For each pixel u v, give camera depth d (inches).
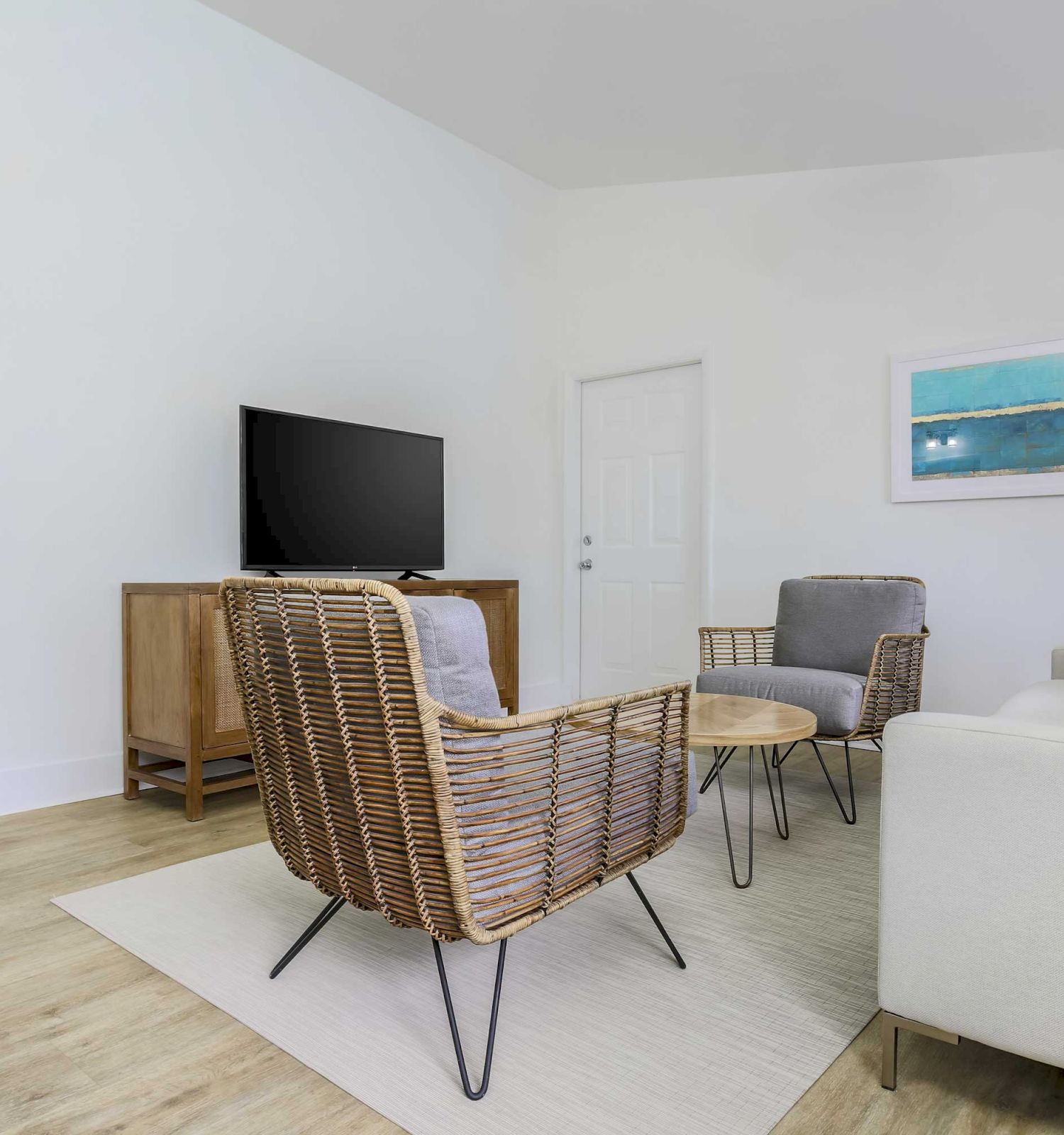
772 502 158.1
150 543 120.4
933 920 47.5
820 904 77.1
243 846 93.4
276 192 137.5
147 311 120.5
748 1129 45.6
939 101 123.0
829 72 121.7
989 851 45.6
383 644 47.3
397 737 48.3
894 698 110.7
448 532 169.2
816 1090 49.2
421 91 150.3
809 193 154.6
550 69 136.5
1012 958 45.0
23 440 108.0
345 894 57.6
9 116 106.8
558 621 192.1
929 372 139.5
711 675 116.6
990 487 133.0
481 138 168.2
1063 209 128.1
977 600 135.0
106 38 116.2
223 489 129.3
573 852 54.7
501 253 179.9
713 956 66.7
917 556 141.1
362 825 51.9
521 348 185.2
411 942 69.7
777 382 157.9
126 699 114.3
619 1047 53.7
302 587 50.3
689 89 134.1
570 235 191.0
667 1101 48.1
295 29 132.8
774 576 157.9
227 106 130.4
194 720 103.3
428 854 49.1
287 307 139.0
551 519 192.2
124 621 114.7
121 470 117.4
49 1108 47.8
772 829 99.4
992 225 134.6
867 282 147.4
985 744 45.6
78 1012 58.4
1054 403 127.6
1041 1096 48.8
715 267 167.0
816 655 123.0
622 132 154.5
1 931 71.2
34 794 108.7
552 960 66.2
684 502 174.6
